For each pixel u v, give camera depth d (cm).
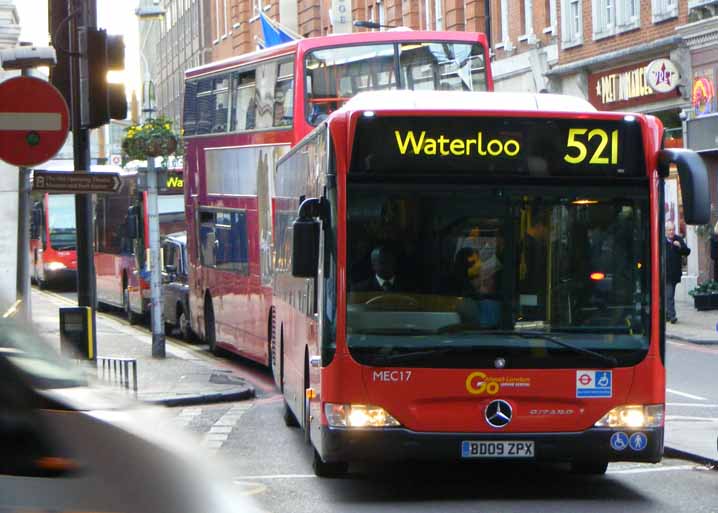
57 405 589
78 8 2269
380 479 1789
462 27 7275
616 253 1614
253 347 3297
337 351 1580
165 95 15238
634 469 1886
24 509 542
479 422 1577
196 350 4106
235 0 10900
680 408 2555
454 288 1598
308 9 9294
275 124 3108
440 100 1664
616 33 5788
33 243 7938
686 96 5312
